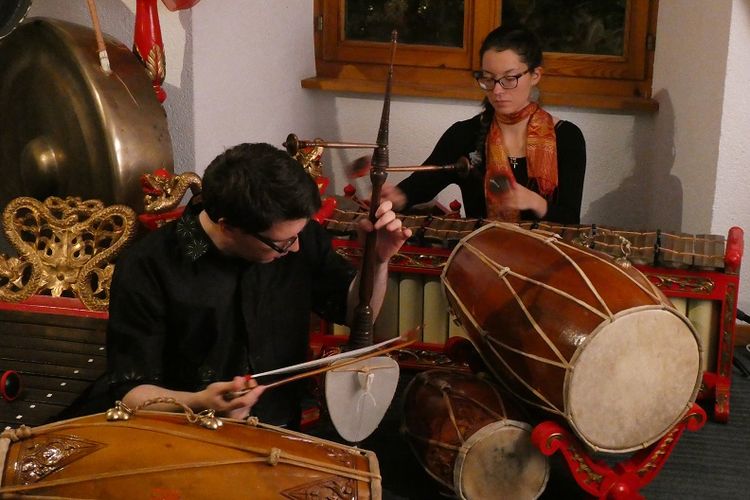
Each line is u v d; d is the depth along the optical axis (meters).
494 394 2.48
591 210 4.15
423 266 2.99
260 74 3.71
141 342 2.07
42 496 1.70
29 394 2.51
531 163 3.31
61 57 2.89
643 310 2.22
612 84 4.07
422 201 3.45
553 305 2.26
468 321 2.46
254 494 1.71
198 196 2.12
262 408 2.21
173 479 1.71
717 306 2.89
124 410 1.84
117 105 2.84
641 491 2.56
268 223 1.91
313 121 4.27
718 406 2.92
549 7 4.05
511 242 2.46
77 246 2.71
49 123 2.95
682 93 3.71
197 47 3.21
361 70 4.23
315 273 2.30
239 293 2.12
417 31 4.18
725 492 2.56
